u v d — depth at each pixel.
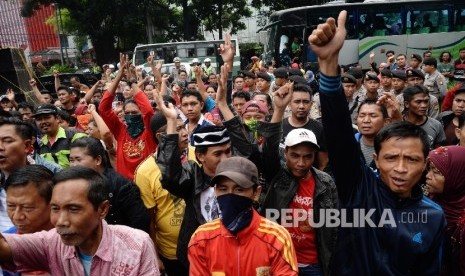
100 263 2.03
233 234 2.29
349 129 1.99
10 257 2.04
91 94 7.63
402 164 1.96
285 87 3.16
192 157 3.90
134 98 4.89
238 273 2.27
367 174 2.12
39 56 35.34
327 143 2.03
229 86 8.13
